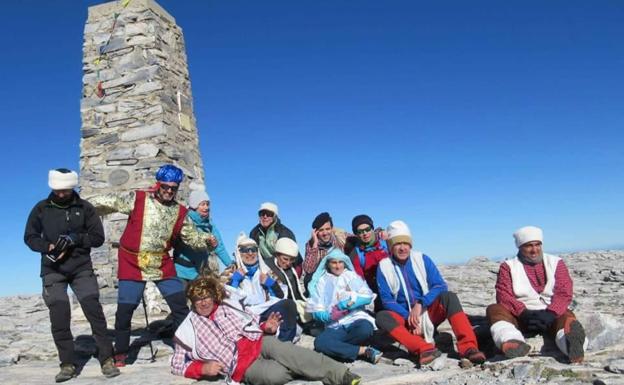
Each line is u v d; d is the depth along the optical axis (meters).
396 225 4.58
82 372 4.48
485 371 3.76
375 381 3.71
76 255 4.35
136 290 4.58
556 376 3.44
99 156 7.84
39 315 7.60
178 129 8.23
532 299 4.30
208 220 5.59
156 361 4.87
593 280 8.38
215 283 3.98
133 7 8.20
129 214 4.61
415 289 4.52
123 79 7.99
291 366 3.73
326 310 4.52
